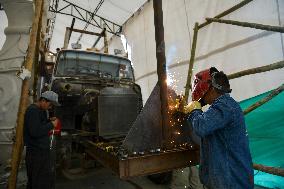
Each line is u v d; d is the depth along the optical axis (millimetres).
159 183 3484
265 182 3238
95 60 5035
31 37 2990
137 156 1882
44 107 2756
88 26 10992
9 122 4430
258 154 3441
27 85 2918
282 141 3176
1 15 7531
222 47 4789
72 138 3502
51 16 6801
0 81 4527
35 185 2566
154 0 2219
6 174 3730
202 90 1684
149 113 2143
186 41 5887
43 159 2602
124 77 5285
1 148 4371
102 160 2383
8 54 4637
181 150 2088
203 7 5328
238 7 4215
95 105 3301
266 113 3404
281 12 3633
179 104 2354
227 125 1504
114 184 3508
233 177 1456
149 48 7707
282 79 3650
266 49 3893
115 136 3191
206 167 1616
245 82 4281
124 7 8516
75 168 3830
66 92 4082
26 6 4598
